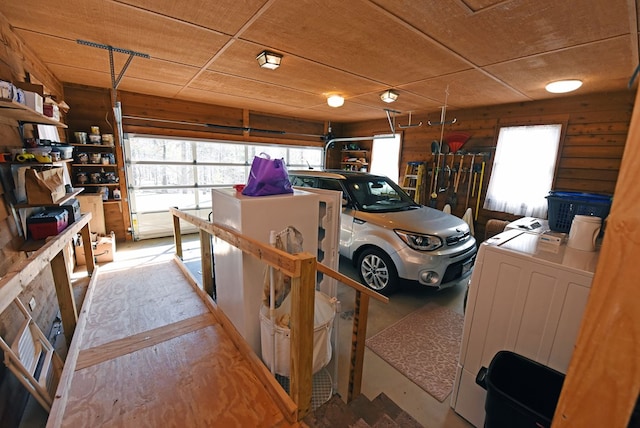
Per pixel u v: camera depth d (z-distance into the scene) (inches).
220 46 96.2
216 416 55.7
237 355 72.9
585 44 83.7
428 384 74.6
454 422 63.7
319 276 99.3
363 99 168.1
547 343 50.7
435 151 193.0
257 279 73.4
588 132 137.1
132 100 173.0
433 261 109.0
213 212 90.0
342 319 105.5
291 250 76.5
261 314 67.7
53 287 96.4
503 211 167.8
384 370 79.6
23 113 75.6
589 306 17.6
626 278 16.0
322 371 76.5
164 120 185.0
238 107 213.2
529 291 52.2
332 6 69.1
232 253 76.1
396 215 126.3
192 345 76.5
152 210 194.5
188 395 60.4
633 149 15.2
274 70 120.3
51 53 106.4
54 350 74.8
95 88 161.0
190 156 205.9
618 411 16.9
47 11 74.3
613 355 16.8
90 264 122.3
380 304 116.1
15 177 80.7
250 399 59.7
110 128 169.2
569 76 112.2
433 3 65.9
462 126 187.0
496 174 170.1
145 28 83.6
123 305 97.8
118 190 175.2
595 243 56.1
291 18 75.6
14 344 56.7
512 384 54.1
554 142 147.2
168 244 183.2
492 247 57.2
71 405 56.9
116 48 98.7
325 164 271.3
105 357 71.1
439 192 199.5
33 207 86.7
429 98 158.6
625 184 15.6
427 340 93.0
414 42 87.4
